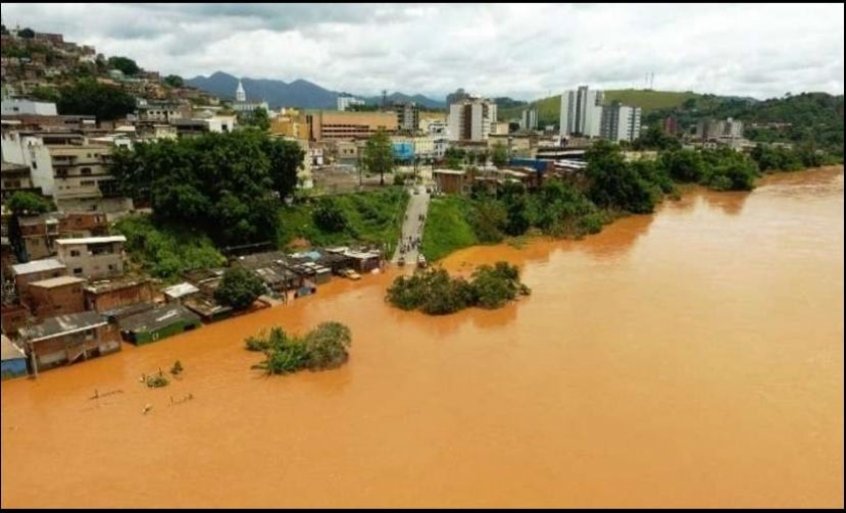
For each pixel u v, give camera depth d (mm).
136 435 31594
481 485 27109
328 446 30391
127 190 63188
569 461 28875
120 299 47469
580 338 44500
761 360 40031
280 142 70062
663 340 43750
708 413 33250
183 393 36375
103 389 36906
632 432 31391
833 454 29312
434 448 30109
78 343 40688
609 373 38438
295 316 50375
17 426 32469
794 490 26656
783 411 33375
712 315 48812
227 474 28078
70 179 61031
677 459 28969
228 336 45844
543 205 86062
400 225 74000
